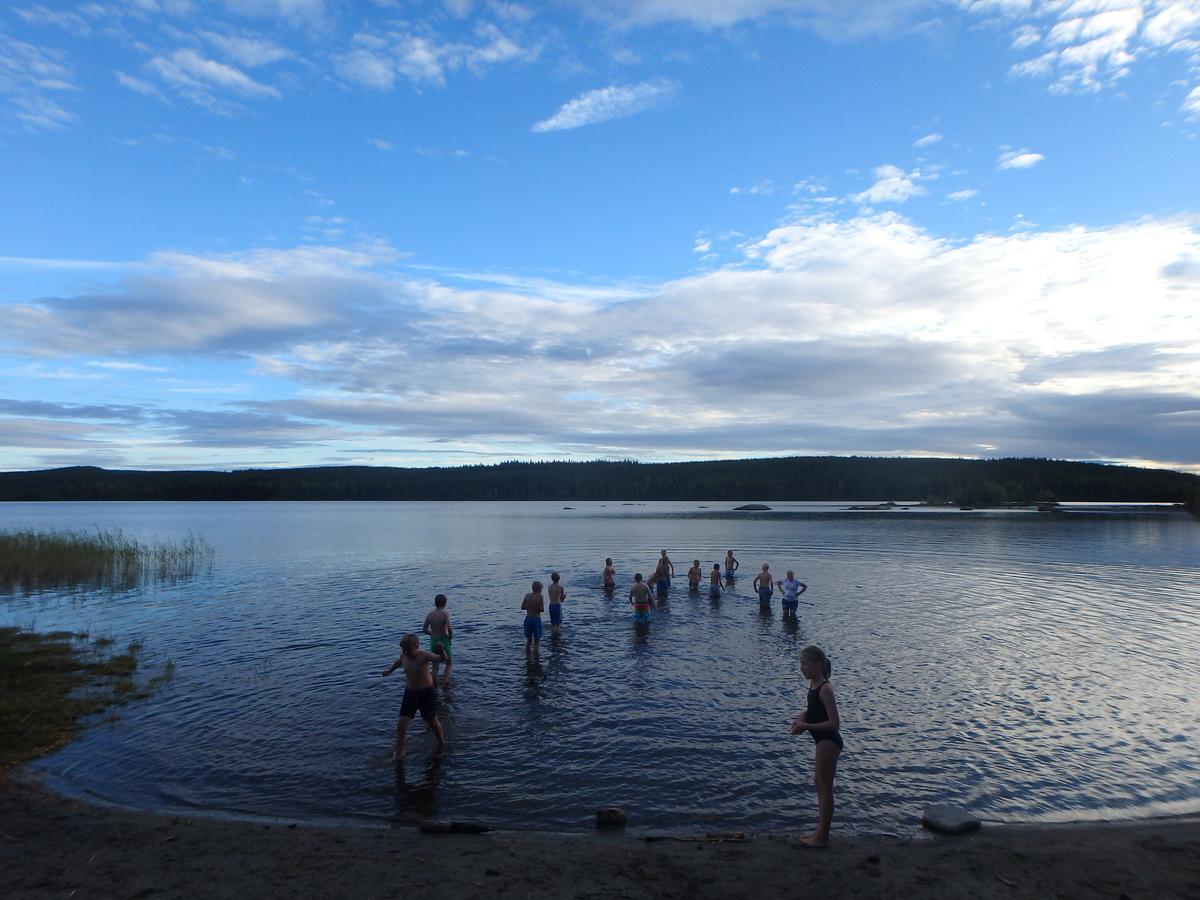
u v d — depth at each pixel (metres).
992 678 15.48
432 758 10.86
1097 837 8.14
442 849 7.73
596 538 63.22
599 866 7.29
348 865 7.25
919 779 10.11
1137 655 17.67
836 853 7.66
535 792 9.65
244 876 6.96
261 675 15.82
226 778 10.08
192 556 42.81
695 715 12.89
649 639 19.61
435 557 45.50
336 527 86.19
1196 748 11.34
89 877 6.91
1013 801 9.42
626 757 10.90
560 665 16.64
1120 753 11.12
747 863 7.38
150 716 12.85
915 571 36.28
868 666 16.52
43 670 16.09
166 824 8.36
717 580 26.38
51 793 9.44
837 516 111.00
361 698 14.04
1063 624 21.86
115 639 19.78
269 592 29.39
